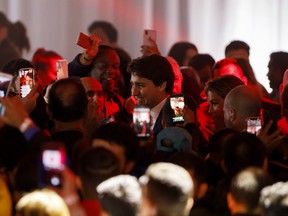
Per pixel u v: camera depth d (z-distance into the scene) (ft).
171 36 61.36
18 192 26.53
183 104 33.60
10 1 59.93
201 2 61.67
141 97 35.37
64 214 23.99
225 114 34.83
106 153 25.86
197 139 33.58
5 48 55.47
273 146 30.42
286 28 61.87
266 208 23.41
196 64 48.62
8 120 29.30
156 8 61.05
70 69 38.75
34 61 46.62
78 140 30.01
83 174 25.73
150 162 29.40
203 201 27.22
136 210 23.73
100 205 24.12
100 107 35.68
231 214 25.66
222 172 29.76
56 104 30.60
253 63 62.03
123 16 60.80
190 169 27.35
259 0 61.93
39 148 28.60
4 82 31.63
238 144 27.68
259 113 34.58
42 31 60.34
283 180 29.68
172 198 23.58
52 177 25.08
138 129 30.99
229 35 62.03
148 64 35.22
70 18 60.49
